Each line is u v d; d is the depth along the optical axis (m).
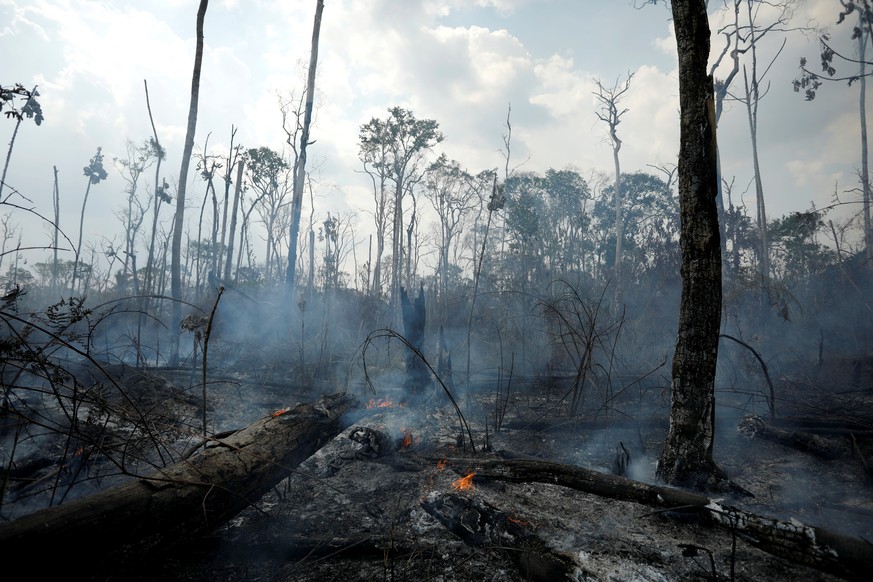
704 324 3.92
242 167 25.45
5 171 22.14
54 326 3.22
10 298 2.88
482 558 2.89
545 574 2.59
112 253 24.39
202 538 2.85
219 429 5.67
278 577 2.70
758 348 8.95
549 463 3.59
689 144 4.09
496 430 6.00
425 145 29.14
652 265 15.55
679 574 2.58
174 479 2.62
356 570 2.79
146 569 2.52
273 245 28.31
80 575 2.01
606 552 2.78
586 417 6.18
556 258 29.97
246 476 3.09
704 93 4.07
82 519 2.04
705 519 2.80
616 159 23.66
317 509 3.62
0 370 2.90
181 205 10.59
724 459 5.02
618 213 22.89
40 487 3.37
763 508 3.58
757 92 18.50
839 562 2.25
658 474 4.02
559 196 32.62
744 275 9.48
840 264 10.77
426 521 3.38
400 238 29.58
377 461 4.62
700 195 4.00
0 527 1.83
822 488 4.14
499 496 3.86
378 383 8.04
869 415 6.01
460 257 34.69
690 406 3.92
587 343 6.23
